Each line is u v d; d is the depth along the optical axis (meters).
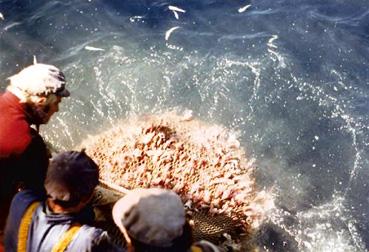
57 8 7.97
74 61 7.29
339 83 7.20
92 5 8.12
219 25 7.99
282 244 5.52
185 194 5.50
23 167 3.56
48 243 2.49
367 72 7.35
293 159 6.40
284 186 6.08
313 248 5.54
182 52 7.55
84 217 2.65
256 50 7.60
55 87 3.46
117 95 6.96
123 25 7.89
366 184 6.17
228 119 6.79
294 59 7.48
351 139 6.62
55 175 2.52
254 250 5.38
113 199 4.23
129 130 6.44
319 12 8.20
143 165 5.68
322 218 5.80
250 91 7.11
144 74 7.23
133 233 2.17
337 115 6.86
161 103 6.94
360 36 7.82
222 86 7.15
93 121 6.64
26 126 3.50
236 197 5.66
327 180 6.20
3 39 7.43
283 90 7.12
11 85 3.51
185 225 2.28
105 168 5.69
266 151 6.46
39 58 7.26
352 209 5.91
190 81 7.20
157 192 2.27
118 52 7.48
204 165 5.94
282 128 6.71
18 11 7.84
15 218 2.62
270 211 5.77
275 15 8.16
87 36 7.67
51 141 6.31
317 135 6.66
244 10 8.17
